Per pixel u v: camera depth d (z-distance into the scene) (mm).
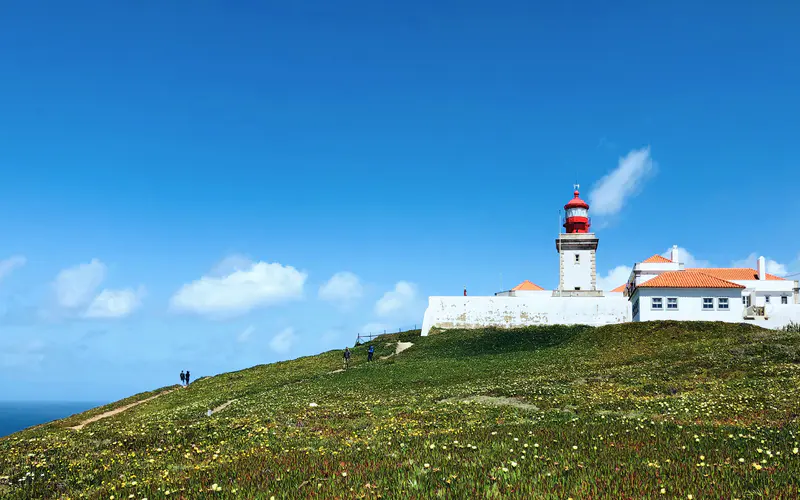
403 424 22984
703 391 29578
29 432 40969
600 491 11195
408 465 14117
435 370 47375
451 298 78125
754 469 12422
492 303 77312
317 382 46781
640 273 88688
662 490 10828
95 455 19547
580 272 85938
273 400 38469
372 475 13258
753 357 38594
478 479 12430
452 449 15789
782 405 23188
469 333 70938
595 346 55219
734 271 91312
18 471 17516
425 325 77250
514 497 11031
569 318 75938
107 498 13398
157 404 51500
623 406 25422
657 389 31609
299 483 13062
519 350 58844
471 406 28062
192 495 12555
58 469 17516
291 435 21500
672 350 46719
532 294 101688
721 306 64312
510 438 17359
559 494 11102
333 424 24328
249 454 17766
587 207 92625
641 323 61469
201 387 58156
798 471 12227
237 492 12500
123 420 41656
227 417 30203
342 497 11648
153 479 15008
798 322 61969
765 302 86625
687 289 64938
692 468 12648
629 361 44469
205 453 18766
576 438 16844
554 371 43156
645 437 16703
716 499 10547
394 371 48500
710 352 43000
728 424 19406
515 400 30344
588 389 32562
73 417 50594
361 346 75000
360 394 37375
